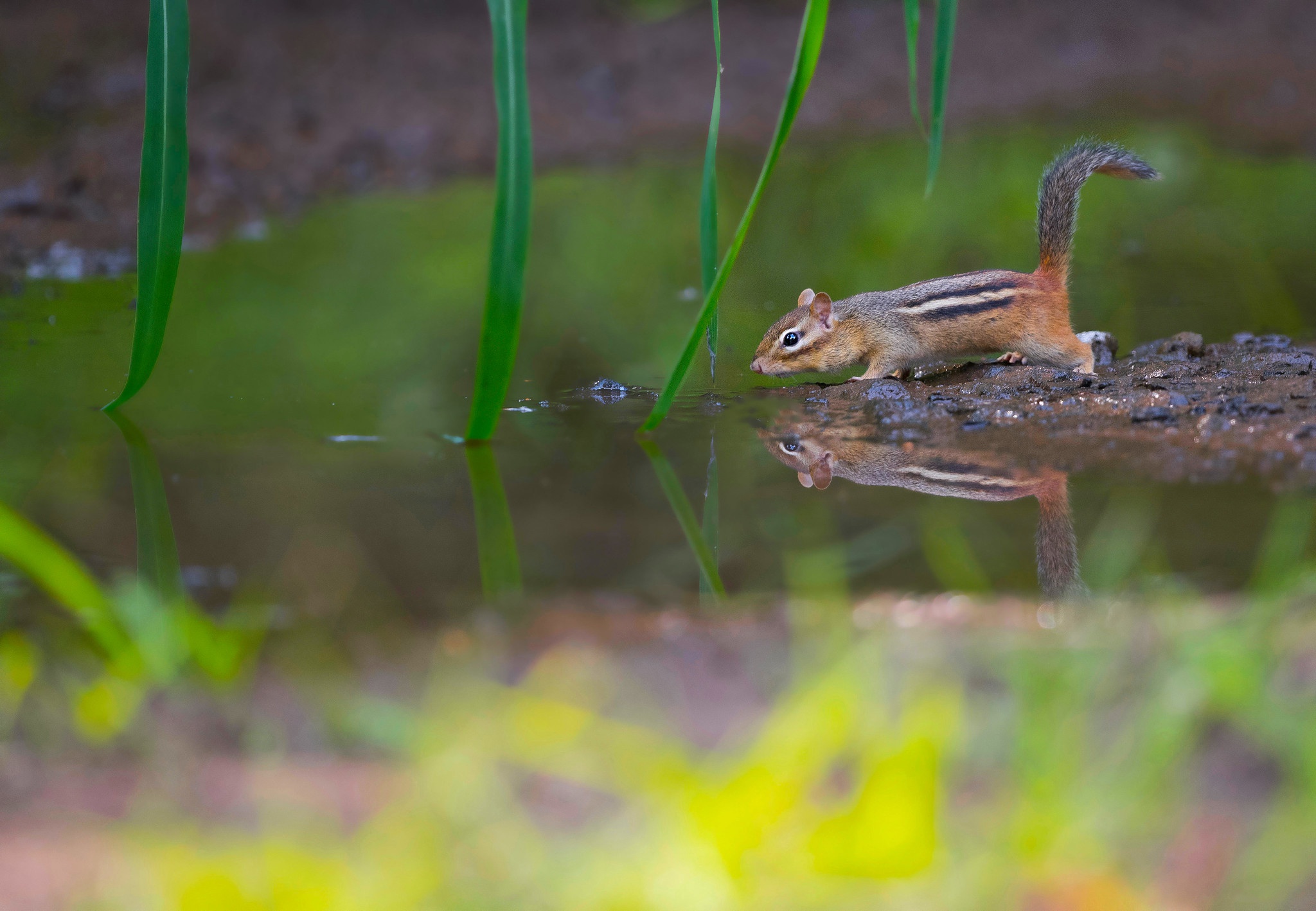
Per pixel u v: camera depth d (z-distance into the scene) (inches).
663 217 823.7
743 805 161.9
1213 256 681.0
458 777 177.8
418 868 156.5
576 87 1165.7
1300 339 502.0
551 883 154.5
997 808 171.0
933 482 350.6
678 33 1305.4
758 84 1208.8
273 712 210.2
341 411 438.9
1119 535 298.0
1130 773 177.3
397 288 647.8
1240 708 195.0
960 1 1432.1
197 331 559.8
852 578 279.1
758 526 316.8
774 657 230.1
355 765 190.9
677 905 151.4
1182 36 1385.3
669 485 354.3
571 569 288.8
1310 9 1448.1
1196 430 387.5
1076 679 204.4
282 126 968.3
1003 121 1109.1
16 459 376.5
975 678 215.0
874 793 159.2
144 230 360.2
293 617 261.0
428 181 913.5
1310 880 154.6
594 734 194.2
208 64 1093.1
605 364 518.3
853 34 1350.9
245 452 387.5
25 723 208.8
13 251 688.4
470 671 227.3
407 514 328.8
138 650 234.4
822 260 716.0
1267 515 308.0
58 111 935.0
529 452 389.7
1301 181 865.5
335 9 1245.7
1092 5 1446.9
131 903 150.0
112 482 355.9
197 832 167.9
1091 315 562.9
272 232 772.6
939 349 487.5
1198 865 159.3
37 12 1095.0
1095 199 839.1
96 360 498.0
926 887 154.1
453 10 1280.8
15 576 286.4
